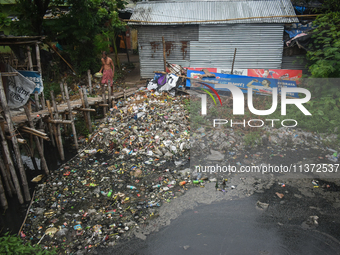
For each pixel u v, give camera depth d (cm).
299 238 475
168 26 1252
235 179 652
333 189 607
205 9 1270
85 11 1200
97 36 1371
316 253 443
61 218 540
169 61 1325
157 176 671
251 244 463
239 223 512
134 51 2061
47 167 736
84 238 486
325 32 1066
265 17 1176
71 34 1312
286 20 1176
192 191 611
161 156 762
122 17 1731
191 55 1297
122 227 511
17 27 1234
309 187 616
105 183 654
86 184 654
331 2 1158
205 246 460
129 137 841
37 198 609
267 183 634
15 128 600
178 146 791
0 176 573
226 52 1273
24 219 543
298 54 1233
